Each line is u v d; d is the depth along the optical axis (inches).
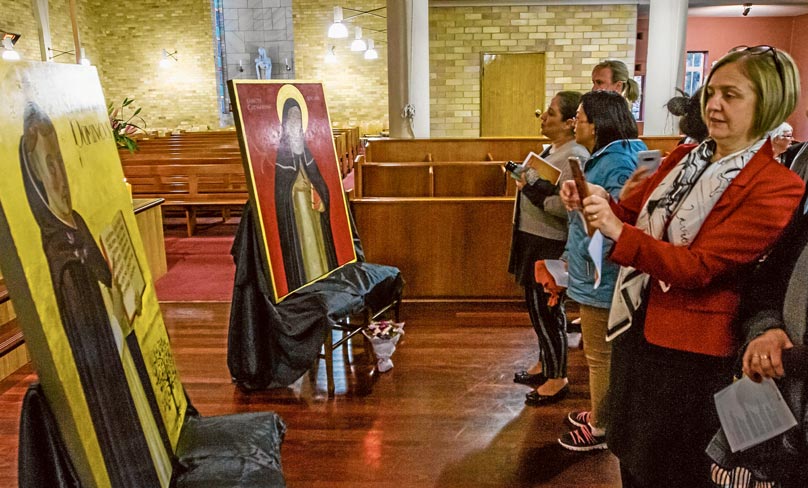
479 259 176.4
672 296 57.1
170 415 63.5
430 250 176.1
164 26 593.9
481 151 279.1
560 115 105.8
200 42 595.2
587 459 101.6
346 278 130.3
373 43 591.2
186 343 153.1
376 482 96.3
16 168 39.7
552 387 119.7
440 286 178.1
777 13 443.8
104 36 596.7
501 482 96.0
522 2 372.5
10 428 113.7
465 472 98.7
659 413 57.9
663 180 59.9
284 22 606.5
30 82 44.4
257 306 123.0
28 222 39.9
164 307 179.9
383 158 280.8
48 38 430.9
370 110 607.5
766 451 50.7
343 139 404.5
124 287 55.7
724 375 55.5
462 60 383.9
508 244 174.9
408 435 109.9
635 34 375.6
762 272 52.1
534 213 110.3
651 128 319.6
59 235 44.2
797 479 49.6
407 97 292.5
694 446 57.2
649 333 58.4
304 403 122.4
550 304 106.0
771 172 51.6
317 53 598.5
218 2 603.8
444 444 106.7
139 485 49.9
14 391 128.2
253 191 110.7
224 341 154.1
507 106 388.8
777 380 48.5
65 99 50.7
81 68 56.1
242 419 73.1
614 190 88.1
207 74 601.6
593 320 92.2
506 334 155.4
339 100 607.2
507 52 381.4
